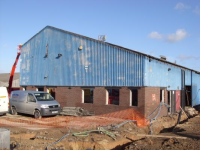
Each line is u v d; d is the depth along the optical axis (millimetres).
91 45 18281
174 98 20281
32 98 16844
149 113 15492
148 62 15609
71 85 19438
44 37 22281
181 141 9766
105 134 10867
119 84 16359
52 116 17406
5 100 16734
